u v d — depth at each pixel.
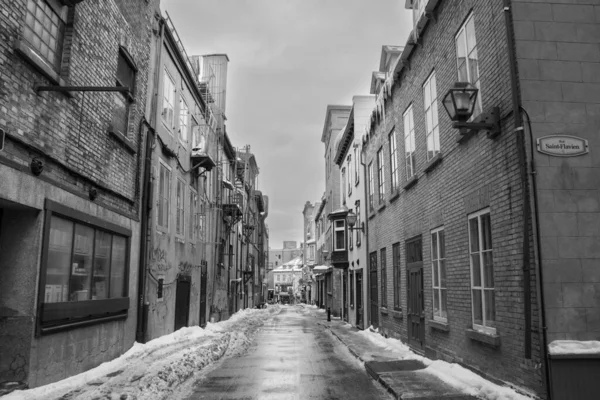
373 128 18.33
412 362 10.66
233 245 31.94
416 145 12.05
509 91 6.89
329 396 7.79
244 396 7.77
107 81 9.85
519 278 6.65
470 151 8.41
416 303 12.17
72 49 8.31
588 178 6.42
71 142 8.34
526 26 6.75
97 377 8.35
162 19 13.80
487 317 7.84
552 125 6.54
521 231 6.59
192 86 18.16
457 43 9.19
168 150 14.55
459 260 9.01
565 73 6.67
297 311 45.69
